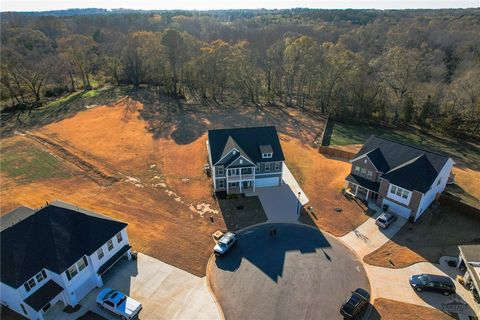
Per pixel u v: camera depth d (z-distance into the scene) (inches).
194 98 3590.1
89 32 6117.1
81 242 1181.7
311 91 3631.9
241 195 1803.6
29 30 5000.0
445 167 1638.8
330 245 1430.9
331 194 1818.4
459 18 6505.9
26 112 3152.1
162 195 1818.4
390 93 3211.1
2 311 1142.3
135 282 1245.1
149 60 3617.1
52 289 1115.9
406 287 1214.9
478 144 2684.5
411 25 5713.6
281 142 2514.8
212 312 1125.1
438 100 3024.1
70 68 3868.1
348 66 3080.7
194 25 6865.2
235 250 1405.0
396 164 1690.5
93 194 1838.1
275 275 1272.1
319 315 1109.7
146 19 7303.2
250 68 3454.7
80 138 2559.1
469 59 3836.1
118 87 3927.2
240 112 3198.8
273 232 1488.7
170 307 1143.6
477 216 1565.0
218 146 1835.6
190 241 1461.6
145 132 2674.7
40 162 2202.3
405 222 1572.3
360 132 2876.5
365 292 1158.3
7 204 1759.4
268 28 6215.6
